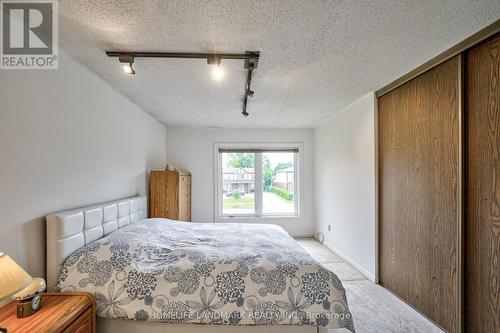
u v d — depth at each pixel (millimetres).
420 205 2279
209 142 4863
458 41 1820
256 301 1628
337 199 3910
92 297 1540
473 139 1795
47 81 1715
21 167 1510
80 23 1563
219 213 4910
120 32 1669
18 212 1486
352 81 2590
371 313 2271
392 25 1616
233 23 1588
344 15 1513
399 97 2562
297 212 5086
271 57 2047
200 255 1902
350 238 3494
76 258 1722
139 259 1809
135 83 2545
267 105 3424
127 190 3000
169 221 2902
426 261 2207
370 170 2996
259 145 4961
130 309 1586
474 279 1781
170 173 3658
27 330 1172
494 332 1641
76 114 2025
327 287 1682
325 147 4402
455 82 1915
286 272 1727
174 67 2199
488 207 1686
